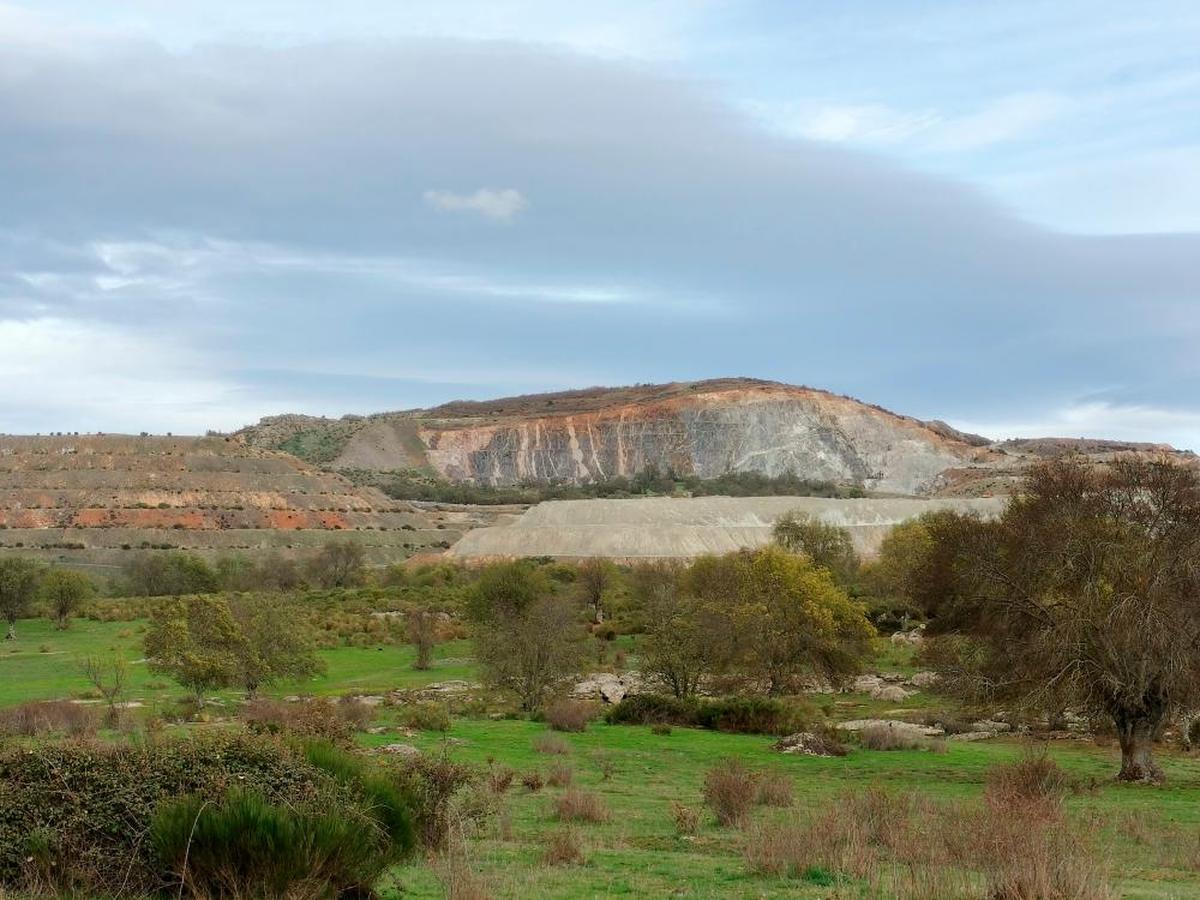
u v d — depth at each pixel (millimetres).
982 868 14094
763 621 60781
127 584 125375
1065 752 41750
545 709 48969
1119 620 31719
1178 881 16141
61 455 180750
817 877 15289
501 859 17016
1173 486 33906
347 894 12609
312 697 49812
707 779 24672
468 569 144500
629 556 144125
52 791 12188
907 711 55062
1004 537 35250
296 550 163875
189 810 11773
